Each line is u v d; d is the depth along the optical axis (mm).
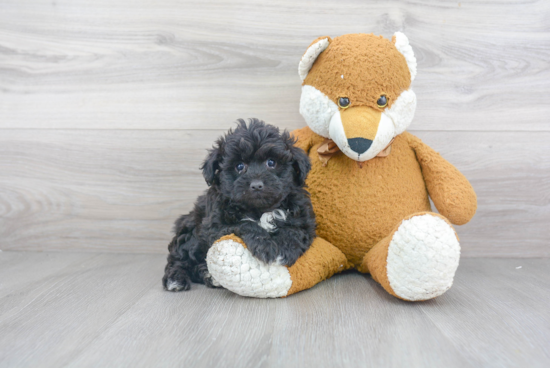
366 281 745
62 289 713
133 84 917
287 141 690
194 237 739
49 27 914
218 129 916
